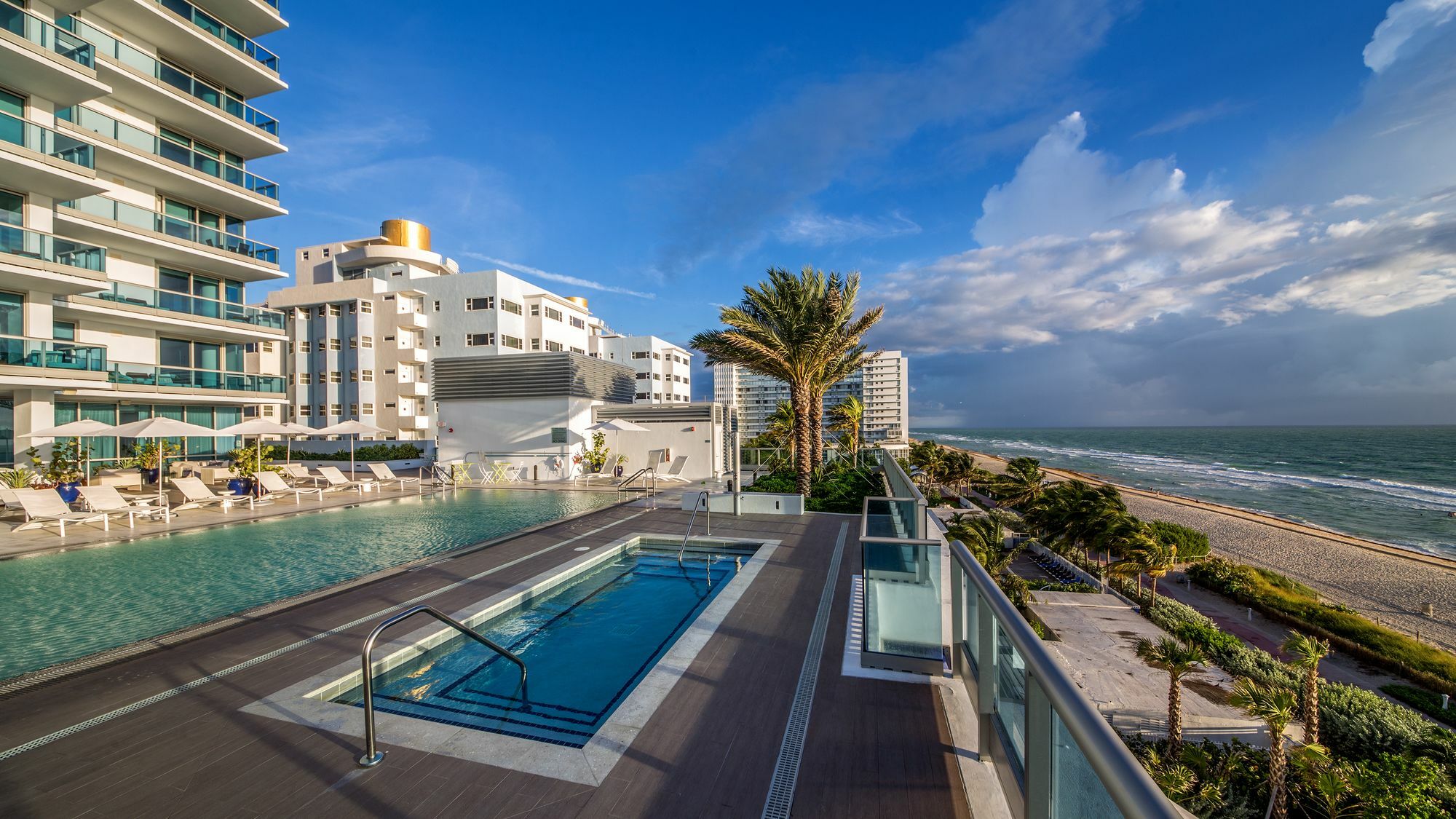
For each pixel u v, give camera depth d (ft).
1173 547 91.09
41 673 15.76
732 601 22.18
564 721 14.17
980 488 192.34
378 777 10.99
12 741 12.33
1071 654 63.21
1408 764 35.55
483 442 71.10
